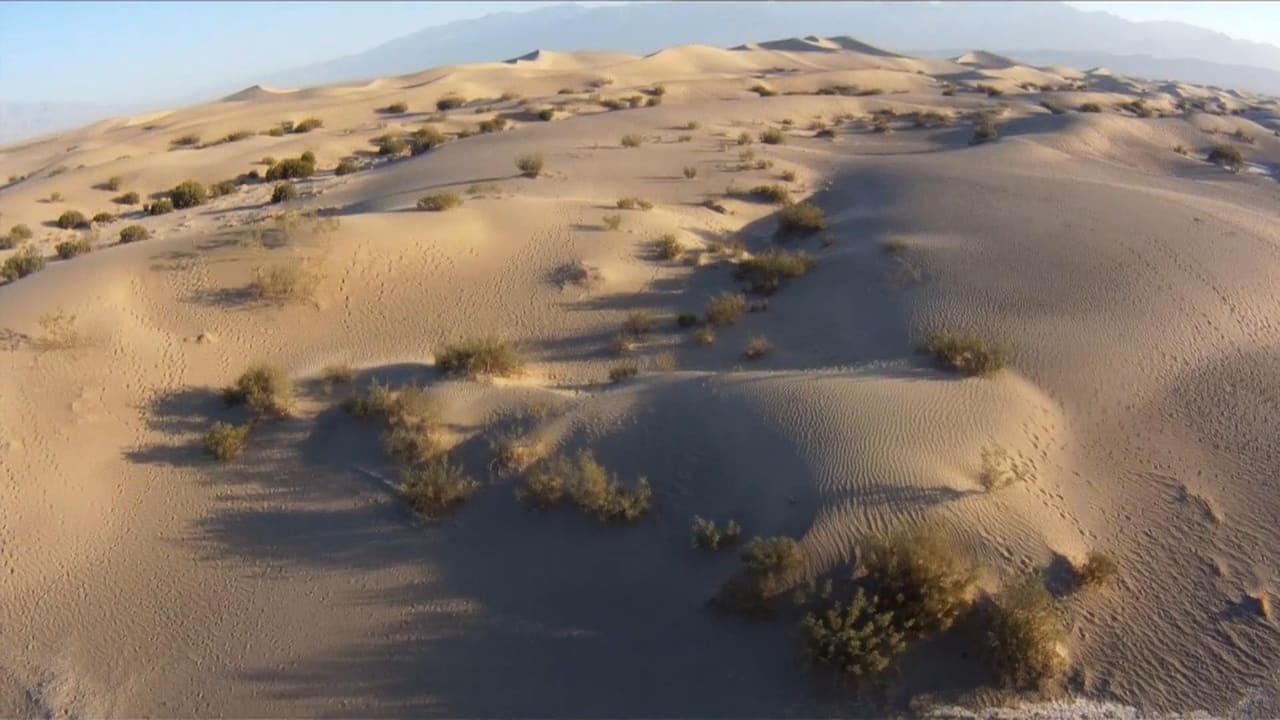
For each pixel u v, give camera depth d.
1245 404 14.95
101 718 10.12
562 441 14.31
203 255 21.11
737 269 23.59
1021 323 18.00
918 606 9.80
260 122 60.81
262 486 14.03
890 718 9.23
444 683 10.34
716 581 11.12
